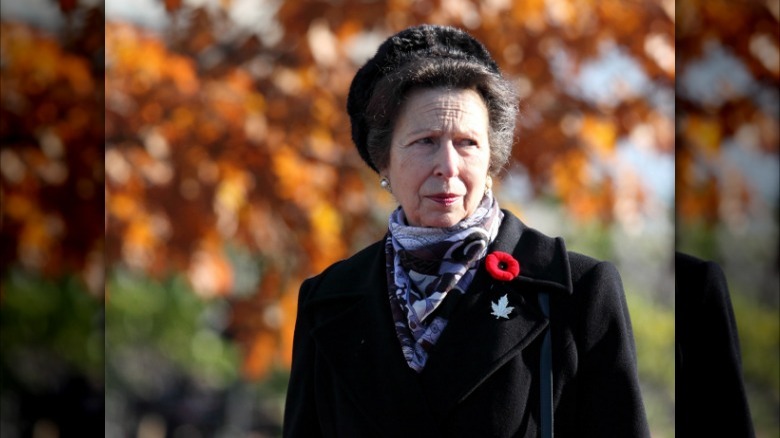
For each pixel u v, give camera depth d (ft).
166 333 71.00
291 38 57.21
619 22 60.18
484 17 57.62
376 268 27.20
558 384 24.94
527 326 25.22
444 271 25.62
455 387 25.00
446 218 24.98
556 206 63.93
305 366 27.81
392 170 25.70
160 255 55.42
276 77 57.31
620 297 25.82
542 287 25.59
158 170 55.16
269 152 56.24
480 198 25.40
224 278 56.03
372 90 26.30
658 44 60.70
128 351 72.54
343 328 26.81
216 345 71.97
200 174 55.47
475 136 24.90
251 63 57.47
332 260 57.41
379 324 26.20
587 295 25.46
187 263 55.57
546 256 26.14
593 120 60.18
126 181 54.65
